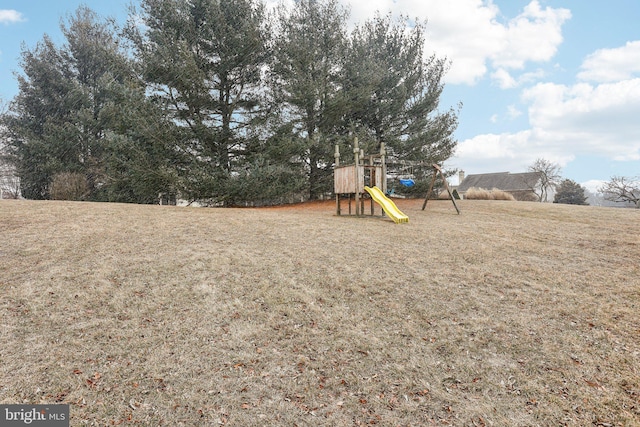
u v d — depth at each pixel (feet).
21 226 25.99
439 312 14.53
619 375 10.40
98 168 74.18
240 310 14.39
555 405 9.23
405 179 60.80
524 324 13.52
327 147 56.24
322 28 59.26
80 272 17.61
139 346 11.67
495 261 21.21
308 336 12.60
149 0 54.90
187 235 25.53
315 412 8.97
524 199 144.46
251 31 51.06
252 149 56.80
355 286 16.99
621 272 19.42
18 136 80.07
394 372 10.66
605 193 105.81
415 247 24.17
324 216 39.17
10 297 14.75
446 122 66.54
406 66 65.62
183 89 51.21
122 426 8.35
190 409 8.97
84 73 84.12
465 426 8.53
